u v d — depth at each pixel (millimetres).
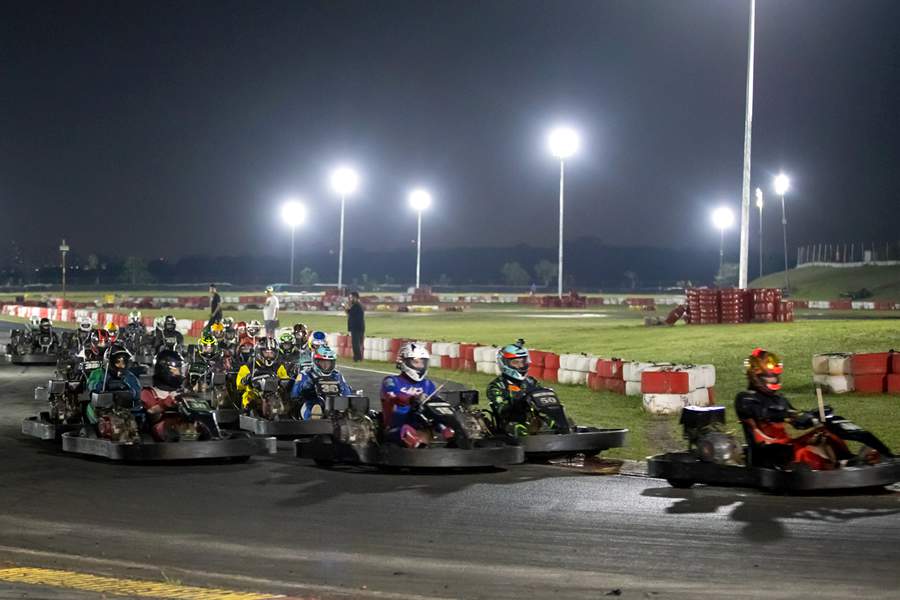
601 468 11945
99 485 10922
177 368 12883
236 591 6855
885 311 59688
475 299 85688
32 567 7547
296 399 15117
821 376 17906
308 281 136125
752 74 34812
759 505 9414
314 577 7309
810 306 66688
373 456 11430
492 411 12625
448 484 10875
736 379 20031
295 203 81938
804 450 10016
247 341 19750
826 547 7848
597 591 6891
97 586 6891
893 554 7605
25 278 137750
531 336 34750
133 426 12719
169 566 7605
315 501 10016
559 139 59094
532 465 12156
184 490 10617
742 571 7270
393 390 11906
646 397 16859
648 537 8352
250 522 9117
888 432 13922
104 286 114062
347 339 31594
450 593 6902
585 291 121500
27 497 10320
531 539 8383
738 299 34438
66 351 26781
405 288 114438
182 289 113250
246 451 12047
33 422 14797
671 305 72688
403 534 8617
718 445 10297
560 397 19547
